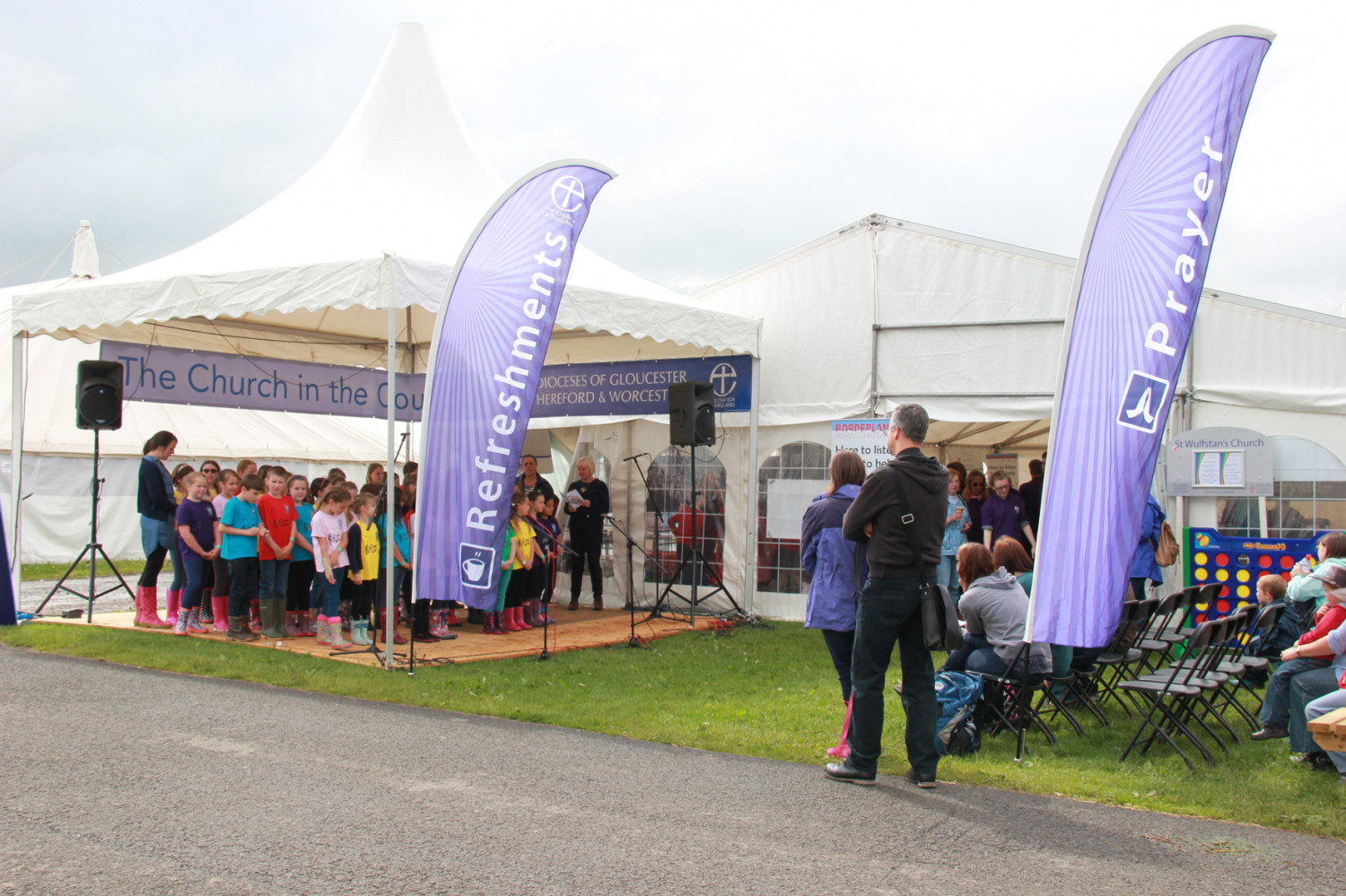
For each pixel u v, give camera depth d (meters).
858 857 4.03
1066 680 6.27
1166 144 5.31
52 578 15.22
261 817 4.30
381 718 6.22
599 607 12.51
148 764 5.03
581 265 10.82
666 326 10.41
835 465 5.88
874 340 11.61
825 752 5.66
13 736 5.47
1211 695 6.90
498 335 7.43
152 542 9.50
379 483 10.43
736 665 8.60
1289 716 6.05
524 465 11.52
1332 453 9.42
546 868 3.81
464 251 7.50
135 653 7.98
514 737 5.88
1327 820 4.61
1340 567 6.16
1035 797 4.91
